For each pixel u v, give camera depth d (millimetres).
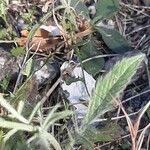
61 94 275
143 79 286
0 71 273
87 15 300
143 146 263
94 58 285
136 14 314
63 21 288
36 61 286
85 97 271
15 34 294
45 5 308
